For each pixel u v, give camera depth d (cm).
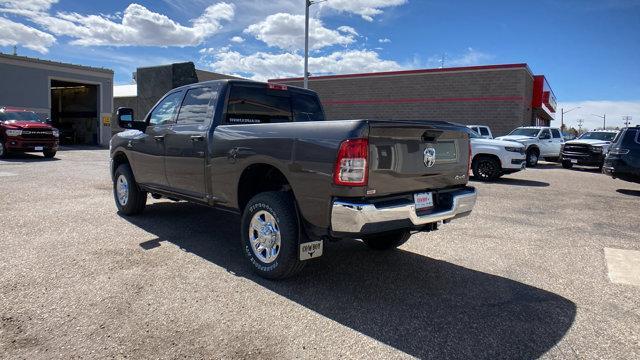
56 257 479
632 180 1180
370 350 306
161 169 585
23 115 1869
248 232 445
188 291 397
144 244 539
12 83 2473
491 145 1380
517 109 2681
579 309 385
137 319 340
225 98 514
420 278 453
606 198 1074
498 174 1389
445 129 431
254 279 432
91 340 307
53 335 313
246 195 481
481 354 305
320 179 379
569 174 1747
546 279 462
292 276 440
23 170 1308
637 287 442
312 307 373
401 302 389
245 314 355
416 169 409
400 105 3053
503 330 341
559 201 1004
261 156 430
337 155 366
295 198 403
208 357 291
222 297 387
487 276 466
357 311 368
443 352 306
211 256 498
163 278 427
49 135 1792
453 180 458
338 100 3294
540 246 595
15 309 351
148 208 754
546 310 381
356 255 527
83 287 398
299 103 597
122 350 296
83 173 1244
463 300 398
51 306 358
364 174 363
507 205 930
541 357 304
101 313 348
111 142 716
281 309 367
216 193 497
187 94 567
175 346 303
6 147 1719
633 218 816
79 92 3078
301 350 303
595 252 571
